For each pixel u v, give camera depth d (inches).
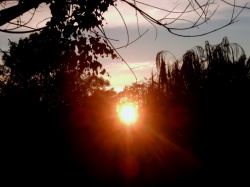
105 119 741.3
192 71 610.9
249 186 486.6
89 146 702.5
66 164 575.2
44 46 187.2
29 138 383.9
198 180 539.8
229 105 574.6
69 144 648.4
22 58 184.7
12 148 393.4
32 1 136.2
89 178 581.3
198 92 594.9
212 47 613.0
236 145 550.0
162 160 592.1
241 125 560.4
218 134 564.4
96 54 197.0
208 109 584.4
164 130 609.0
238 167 527.2
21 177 424.8
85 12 181.2
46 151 473.4
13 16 134.4
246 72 588.1
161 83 643.5
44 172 470.3
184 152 578.6
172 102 612.4
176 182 555.8
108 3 182.1
